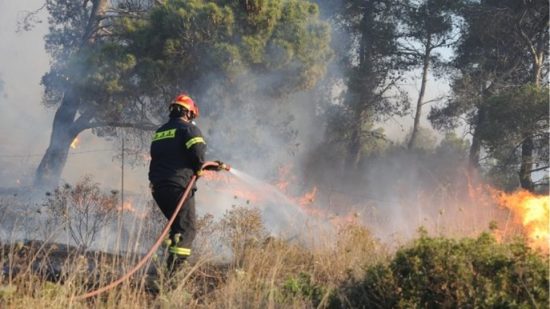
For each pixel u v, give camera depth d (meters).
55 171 19.53
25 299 5.10
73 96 18.75
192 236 6.60
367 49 30.25
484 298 4.77
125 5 21.28
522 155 23.88
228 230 8.01
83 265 6.02
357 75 29.64
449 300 4.88
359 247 7.56
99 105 17.67
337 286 6.03
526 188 23.53
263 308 5.55
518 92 21.94
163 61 16.66
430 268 5.03
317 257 7.38
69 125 19.61
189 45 16.62
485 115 24.52
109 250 7.48
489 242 5.19
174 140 6.66
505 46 27.38
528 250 5.07
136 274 6.35
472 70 28.91
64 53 21.12
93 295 5.57
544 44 26.73
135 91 17.23
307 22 17.80
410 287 5.04
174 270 6.38
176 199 6.54
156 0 20.45
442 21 29.12
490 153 23.75
